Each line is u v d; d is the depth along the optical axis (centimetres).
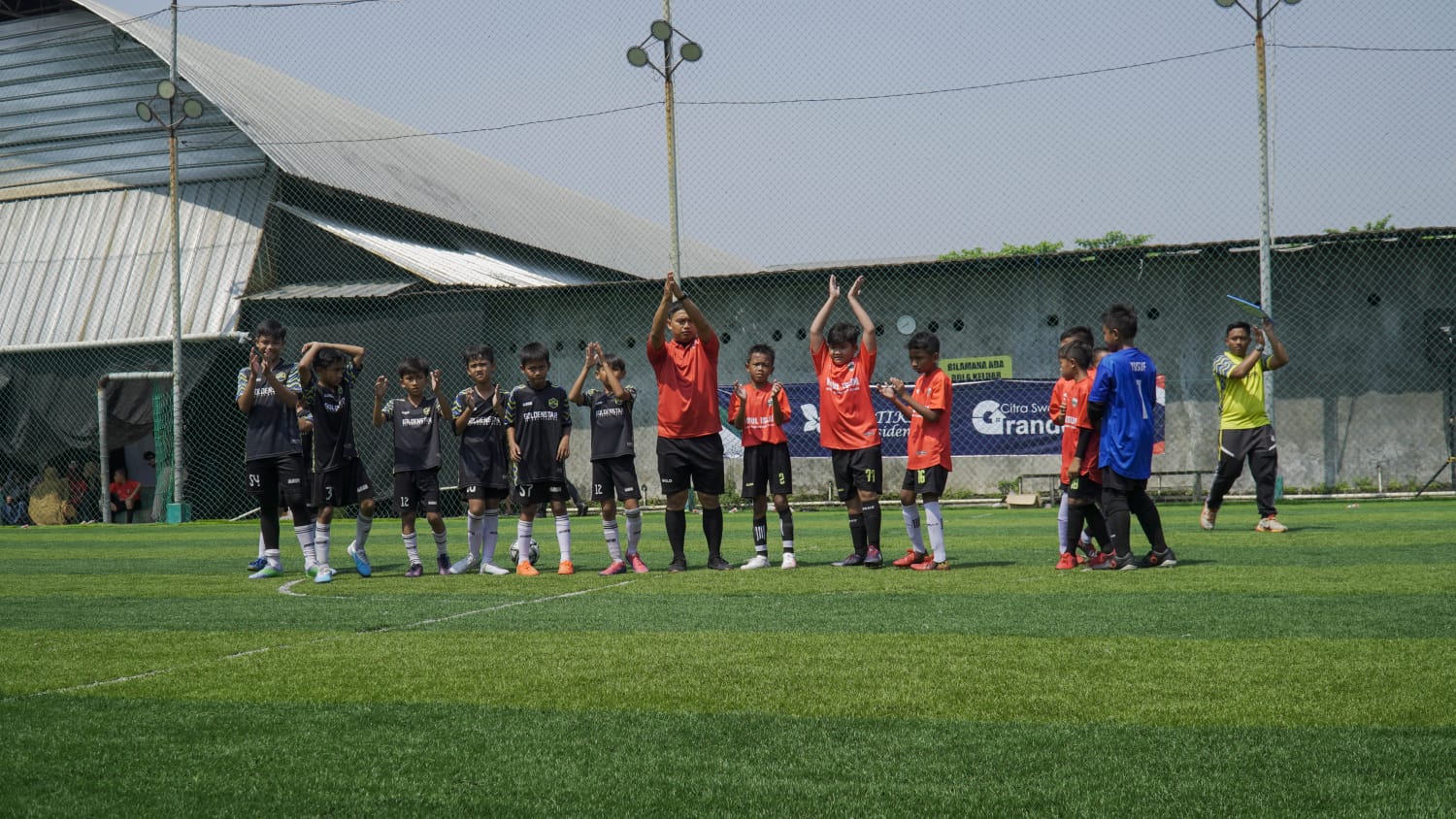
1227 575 684
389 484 1933
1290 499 1670
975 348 1883
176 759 310
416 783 286
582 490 2009
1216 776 278
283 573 902
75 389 2128
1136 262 1827
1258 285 1789
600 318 2036
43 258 2302
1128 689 372
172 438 2027
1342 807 255
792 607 586
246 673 429
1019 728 327
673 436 826
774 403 820
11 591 775
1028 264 1862
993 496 1827
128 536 1503
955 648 451
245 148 2241
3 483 2147
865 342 813
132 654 481
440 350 1961
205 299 2133
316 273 2194
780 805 263
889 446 1889
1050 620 520
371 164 2525
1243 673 391
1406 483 1731
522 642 488
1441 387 1730
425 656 457
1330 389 1761
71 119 2366
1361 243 1734
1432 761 287
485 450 862
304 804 271
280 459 850
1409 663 402
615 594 673
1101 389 734
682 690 383
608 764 299
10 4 2450
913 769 290
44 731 343
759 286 1978
